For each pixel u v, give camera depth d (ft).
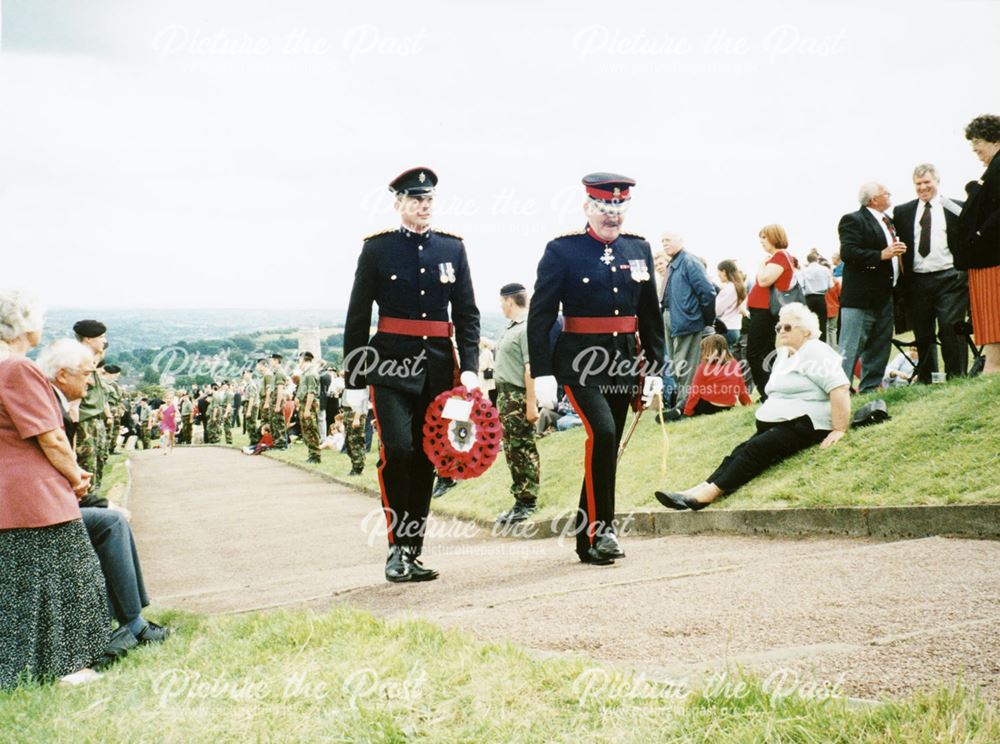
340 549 33.27
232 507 48.70
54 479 16.70
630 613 15.23
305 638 14.84
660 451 35.04
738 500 25.81
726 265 45.75
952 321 31.89
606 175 22.27
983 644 11.21
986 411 24.41
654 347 23.63
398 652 13.46
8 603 16.25
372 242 22.12
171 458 96.78
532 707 10.89
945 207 31.76
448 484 43.27
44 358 17.95
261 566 30.83
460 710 11.04
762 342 36.70
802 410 26.86
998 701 9.43
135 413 140.46
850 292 32.24
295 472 67.97
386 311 22.11
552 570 22.00
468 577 22.30
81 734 12.03
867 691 10.32
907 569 16.25
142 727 11.98
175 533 40.32
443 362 22.22
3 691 15.21
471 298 22.82
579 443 41.42
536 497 33.76
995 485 20.58
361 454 59.00
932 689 10.01
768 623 13.76
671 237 41.34
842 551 18.65
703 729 9.66
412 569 22.22
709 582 17.01
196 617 18.79
